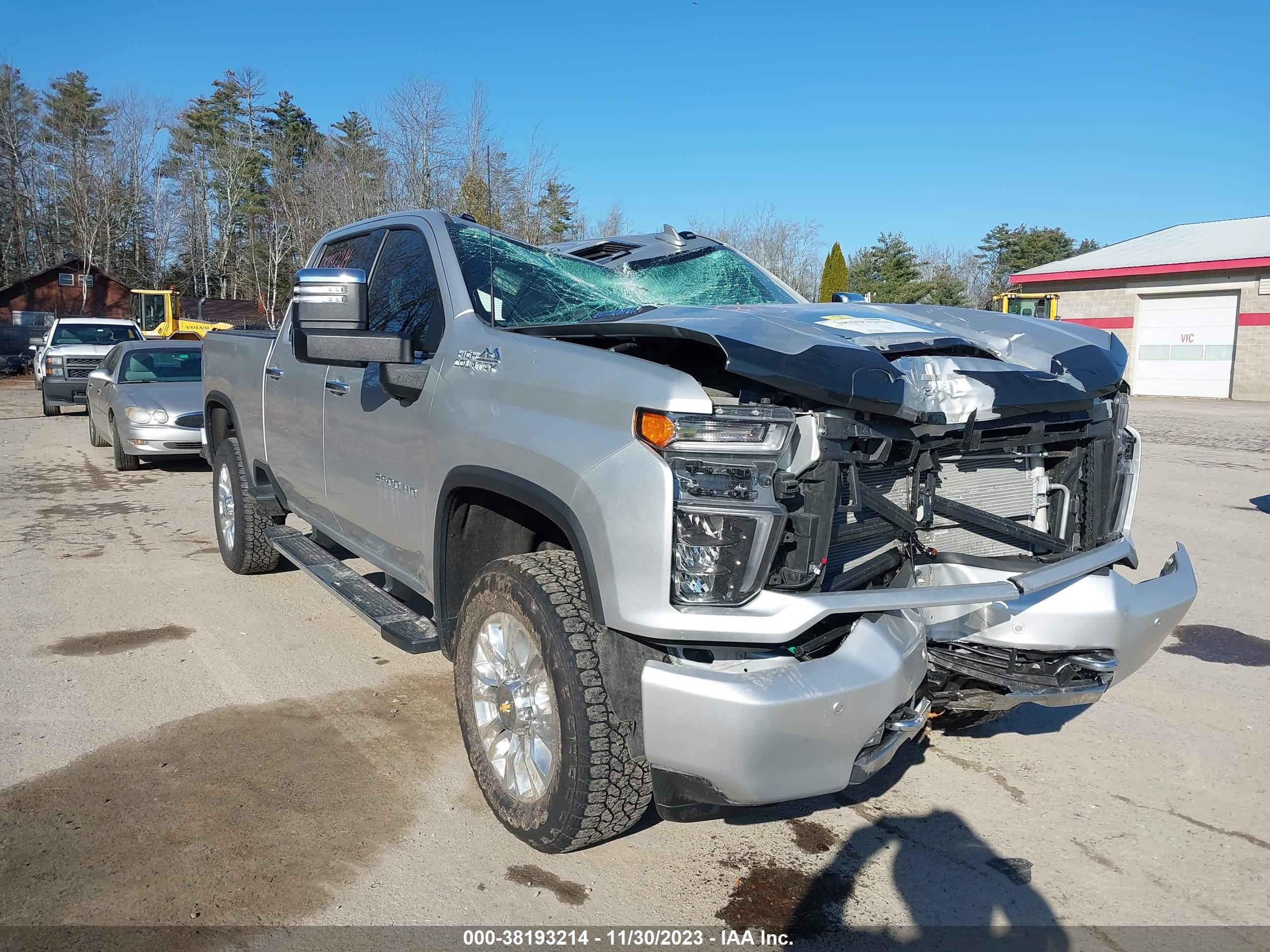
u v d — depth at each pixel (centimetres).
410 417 348
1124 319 2914
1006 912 278
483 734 309
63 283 5022
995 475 313
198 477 1053
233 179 6075
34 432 1505
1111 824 328
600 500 250
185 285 6372
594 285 395
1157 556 695
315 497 464
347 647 486
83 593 576
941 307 363
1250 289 2631
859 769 255
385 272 415
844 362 250
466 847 304
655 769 256
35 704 407
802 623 235
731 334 258
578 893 282
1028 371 295
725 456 241
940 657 312
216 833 308
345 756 365
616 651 258
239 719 396
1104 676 320
